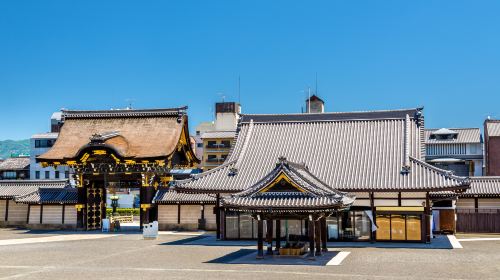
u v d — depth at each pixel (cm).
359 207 5509
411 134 6222
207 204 7288
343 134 6388
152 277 3353
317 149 6222
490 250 4722
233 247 5144
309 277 3288
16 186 8388
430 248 4919
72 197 7681
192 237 6316
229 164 6106
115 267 3816
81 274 3512
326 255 4394
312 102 9894
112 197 10756
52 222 7719
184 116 7806
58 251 4875
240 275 3394
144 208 7256
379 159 5862
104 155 7269
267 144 6438
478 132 12362
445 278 3222
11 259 4309
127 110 7969
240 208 4066
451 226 6562
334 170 5803
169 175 7575
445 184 5212
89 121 8000
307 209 3978
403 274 3381
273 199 4094
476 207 7012
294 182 4081
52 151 7650
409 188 5281
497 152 10875
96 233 7038
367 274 3391
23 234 6912
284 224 5653
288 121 6700
